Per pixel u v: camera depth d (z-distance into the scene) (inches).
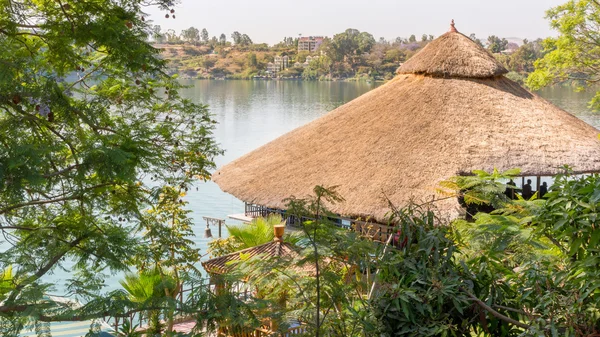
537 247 173.8
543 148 603.8
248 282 192.9
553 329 143.7
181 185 379.6
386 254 175.3
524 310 166.2
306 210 176.9
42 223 286.4
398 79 733.3
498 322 167.5
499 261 173.3
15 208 285.9
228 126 2605.8
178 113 386.3
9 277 253.0
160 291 233.9
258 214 883.4
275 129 2508.6
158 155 319.0
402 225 180.5
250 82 6382.9
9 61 256.1
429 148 594.6
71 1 289.7
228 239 573.9
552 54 1040.2
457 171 562.3
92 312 200.1
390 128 639.1
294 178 637.3
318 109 3358.8
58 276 561.6
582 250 156.0
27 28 311.1
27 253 236.1
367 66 6205.7
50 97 273.0
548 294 152.6
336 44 6195.9
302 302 183.3
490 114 640.4
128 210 306.7
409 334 165.0
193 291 203.0
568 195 153.3
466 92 668.1
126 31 290.5
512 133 618.2
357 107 712.4
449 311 166.1
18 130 265.0
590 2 975.0
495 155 583.2
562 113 698.8
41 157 255.3
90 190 292.7
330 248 172.6
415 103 661.9
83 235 252.4
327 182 602.2
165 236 314.5
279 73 6791.3
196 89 5123.0
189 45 7199.8
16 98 264.2
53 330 343.0
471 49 714.8
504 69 711.7
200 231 1112.8
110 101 346.9
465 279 167.9
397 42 6151.6
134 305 205.3
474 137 605.9
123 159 264.8
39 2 301.3
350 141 650.2
